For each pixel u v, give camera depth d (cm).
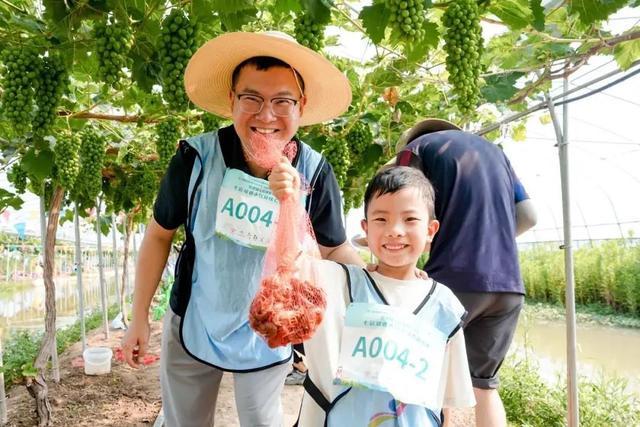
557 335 1150
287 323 158
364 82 439
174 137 488
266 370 236
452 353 199
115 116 471
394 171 195
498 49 387
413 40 257
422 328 188
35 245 1748
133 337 244
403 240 188
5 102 300
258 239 223
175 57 284
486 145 283
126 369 673
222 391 577
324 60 216
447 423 213
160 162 494
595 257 1548
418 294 196
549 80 429
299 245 170
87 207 818
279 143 189
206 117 465
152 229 244
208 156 231
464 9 271
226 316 224
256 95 212
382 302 192
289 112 215
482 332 266
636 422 470
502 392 519
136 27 295
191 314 233
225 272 224
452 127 310
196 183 227
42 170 399
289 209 170
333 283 196
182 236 1008
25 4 327
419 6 252
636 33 341
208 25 305
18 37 304
